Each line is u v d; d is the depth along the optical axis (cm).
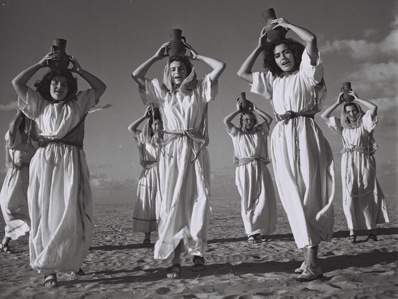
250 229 702
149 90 442
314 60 380
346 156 691
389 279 353
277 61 407
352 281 349
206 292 341
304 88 390
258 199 711
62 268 382
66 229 386
